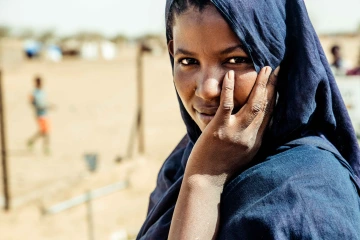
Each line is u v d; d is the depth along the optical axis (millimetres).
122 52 76625
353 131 1644
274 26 1496
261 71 1487
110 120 19469
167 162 2160
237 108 1533
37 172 12016
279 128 1542
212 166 1510
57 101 24953
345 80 7242
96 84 32250
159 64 47219
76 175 11477
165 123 18094
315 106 1534
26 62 49906
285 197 1339
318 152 1430
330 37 69812
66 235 8156
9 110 22125
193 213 1474
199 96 1527
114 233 7988
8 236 8156
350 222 1311
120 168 11438
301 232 1294
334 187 1348
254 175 1426
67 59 57438
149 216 1865
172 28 1715
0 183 11125
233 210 1441
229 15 1427
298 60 1532
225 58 1483
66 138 16281
